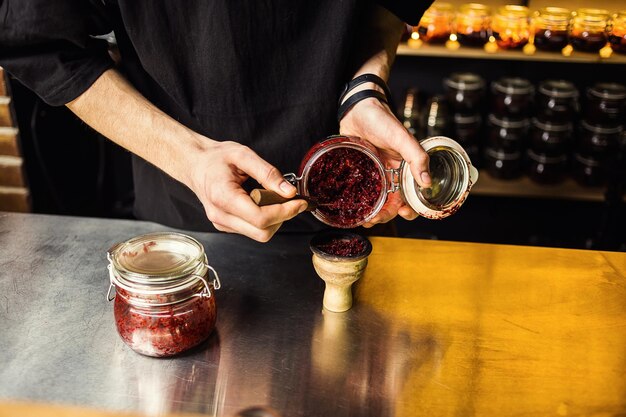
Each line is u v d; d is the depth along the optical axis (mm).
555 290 1309
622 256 1430
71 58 1244
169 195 1465
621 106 2645
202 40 1273
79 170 2666
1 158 2268
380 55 1423
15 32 1193
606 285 1329
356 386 1045
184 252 1080
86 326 1156
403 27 1512
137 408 984
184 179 1199
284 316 1204
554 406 1020
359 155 1209
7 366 1051
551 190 2844
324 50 1305
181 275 1021
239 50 1277
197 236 1462
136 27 1257
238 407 994
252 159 1088
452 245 1454
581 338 1176
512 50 2572
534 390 1051
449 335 1170
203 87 1327
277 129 1374
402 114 2795
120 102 1237
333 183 1218
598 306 1266
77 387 1017
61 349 1096
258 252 1408
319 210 1211
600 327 1207
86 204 2758
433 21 2551
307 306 1235
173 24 1262
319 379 1057
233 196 1054
